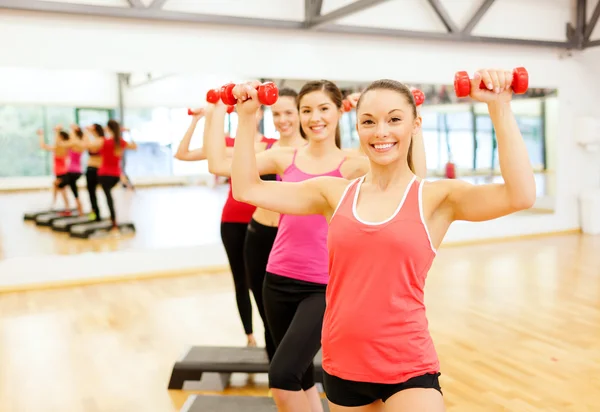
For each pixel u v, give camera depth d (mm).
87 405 3088
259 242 2961
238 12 6156
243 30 6172
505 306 4793
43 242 7117
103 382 3389
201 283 5824
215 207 9594
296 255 2311
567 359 3639
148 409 3047
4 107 9188
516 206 1393
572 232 8562
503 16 7617
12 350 3922
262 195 1669
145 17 5594
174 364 3324
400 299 1478
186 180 10781
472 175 8000
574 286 5430
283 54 6414
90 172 7695
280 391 2092
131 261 6039
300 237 2307
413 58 7168
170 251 6199
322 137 2326
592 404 3025
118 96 8250
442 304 4863
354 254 1491
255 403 2922
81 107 8453
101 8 5418
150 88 8070
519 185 1361
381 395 1523
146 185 10406
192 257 6305
